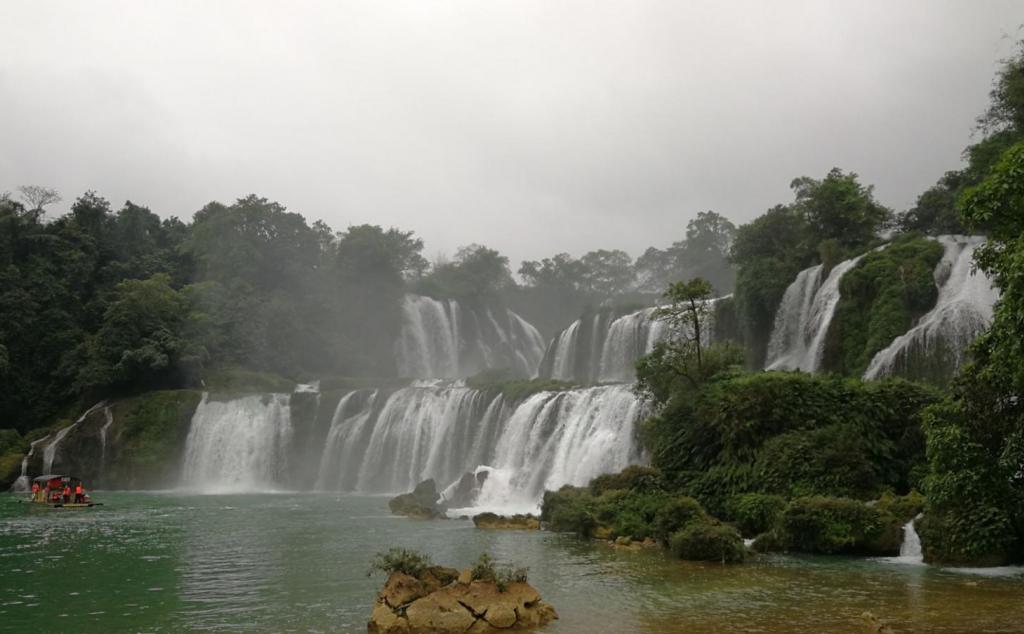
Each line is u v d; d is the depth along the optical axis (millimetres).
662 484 34906
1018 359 19312
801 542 27297
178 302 84812
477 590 16562
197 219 116062
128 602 19641
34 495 55750
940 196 62500
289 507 50469
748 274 59781
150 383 78500
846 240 59906
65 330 83750
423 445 64375
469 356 110625
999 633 15336
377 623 15992
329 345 93938
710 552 25312
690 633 15562
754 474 31781
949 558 24172
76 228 93125
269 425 72875
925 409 25781
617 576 22453
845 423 32062
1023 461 22938
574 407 50188
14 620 17734
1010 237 21141
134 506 51656
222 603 19391
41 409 79562
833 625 16172
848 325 48312
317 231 107875
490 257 122500
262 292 96938
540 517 37844
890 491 29516
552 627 16203
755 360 58531
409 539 32250
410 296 107688
